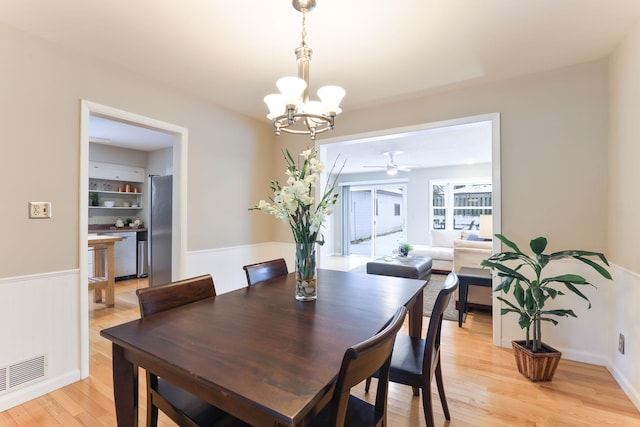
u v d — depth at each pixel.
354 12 1.75
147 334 1.14
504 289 2.30
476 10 1.74
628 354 1.94
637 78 1.81
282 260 2.25
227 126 3.31
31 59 1.95
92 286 3.62
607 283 2.26
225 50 2.17
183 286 1.55
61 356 2.06
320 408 0.83
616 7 1.70
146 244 5.48
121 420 1.19
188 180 2.93
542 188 2.47
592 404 1.84
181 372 0.89
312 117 1.62
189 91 2.88
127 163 5.65
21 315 1.91
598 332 2.31
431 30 1.93
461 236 6.34
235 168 3.41
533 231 2.51
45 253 2.01
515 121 2.57
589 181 2.32
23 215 1.92
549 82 2.45
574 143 2.37
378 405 1.11
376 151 5.38
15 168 1.88
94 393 1.98
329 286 1.85
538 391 1.97
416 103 3.00
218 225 3.22
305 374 0.86
